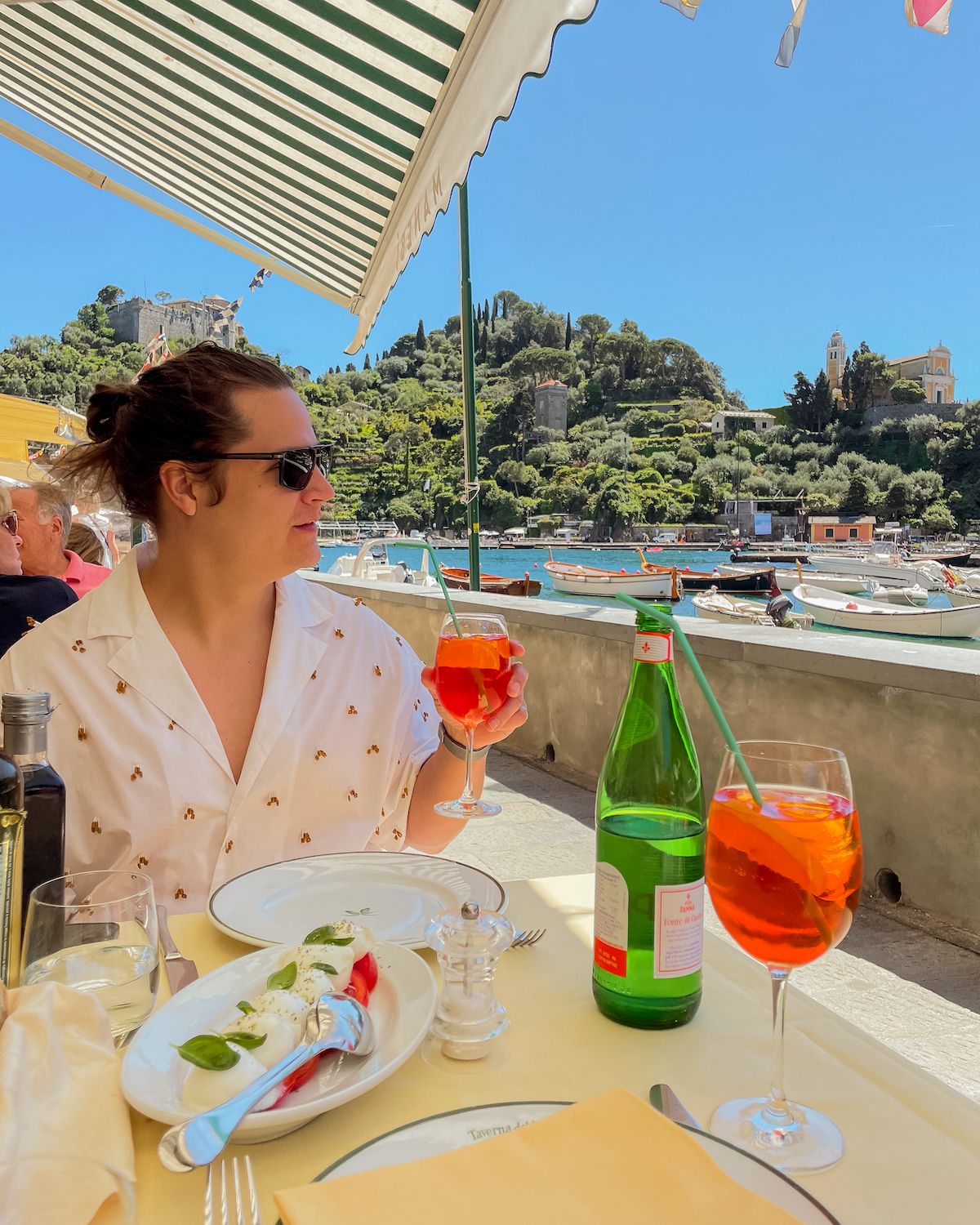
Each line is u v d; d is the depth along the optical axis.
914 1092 0.73
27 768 0.96
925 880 2.96
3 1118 0.58
